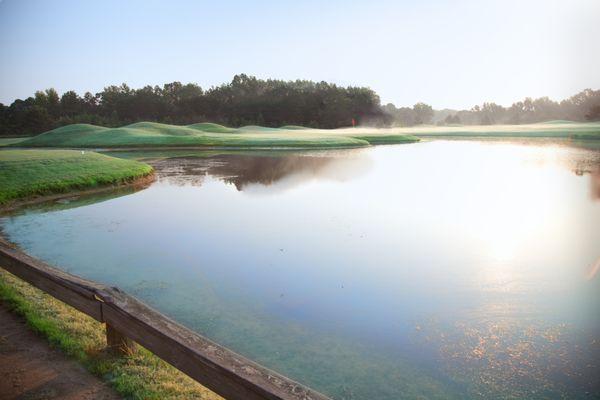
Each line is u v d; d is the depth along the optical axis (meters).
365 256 11.13
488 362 6.11
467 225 14.16
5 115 98.06
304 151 48.25
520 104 112.19
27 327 6.01
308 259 10.96
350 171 29.03
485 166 29.72
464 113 148.75
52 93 121.00
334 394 5.38
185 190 22.80
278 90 135.50
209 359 3.79
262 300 8.41
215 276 9.78
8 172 23.08
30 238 13.38
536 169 27.12
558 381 5.60
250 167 33.22
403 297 8.49
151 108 125.25
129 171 26.50
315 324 7.37
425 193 20.12
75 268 10.45
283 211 16.94
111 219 16.00
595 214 15.22
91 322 6.32
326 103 128.75
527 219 14.70
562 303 8.00
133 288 9.10
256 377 3.50
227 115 128.12
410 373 5.86
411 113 199.12
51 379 4.73
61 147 55.75
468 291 8.71
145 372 4.91
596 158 31.89
